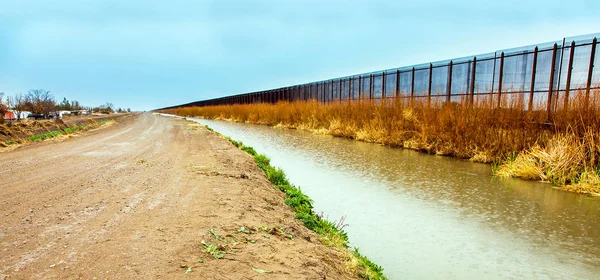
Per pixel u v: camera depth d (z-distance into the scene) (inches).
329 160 420.8
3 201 172.6
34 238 121.3
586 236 187.2
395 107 604.1
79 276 92.3
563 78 422.6
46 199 175.9
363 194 267.3
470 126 439.8
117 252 108.4
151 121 1307.8
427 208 234.5
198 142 492.1
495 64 521.7
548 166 314.5
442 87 629.9
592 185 272.4
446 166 380.5
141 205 163.8
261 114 1311.5
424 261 158.9
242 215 151.2
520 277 145.8
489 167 374.6
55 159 322.0
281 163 402.0
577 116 328.2
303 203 215.2
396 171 354.9
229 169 266.7
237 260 106.4
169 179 226.5
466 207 236.2
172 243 115.8
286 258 112.8
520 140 378.3
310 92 1272.1
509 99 419.8
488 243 179.5
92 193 188.4
